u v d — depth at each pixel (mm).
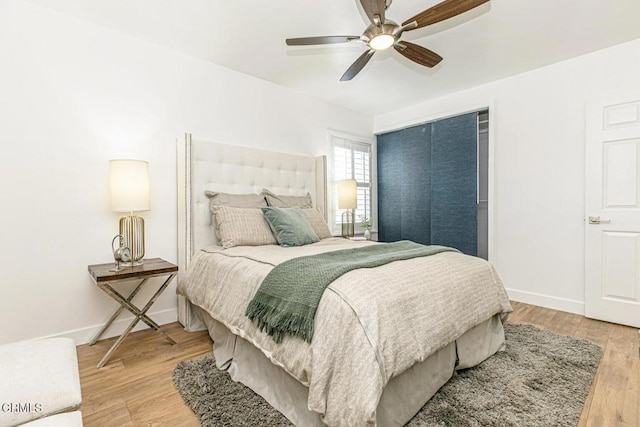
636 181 2613
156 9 2223
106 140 2463
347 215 4246
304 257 1862
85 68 2369
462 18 2348
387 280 1458
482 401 1575
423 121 4223
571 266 3029
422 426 1402
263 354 1649
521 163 3330
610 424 1420
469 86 3662
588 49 2828
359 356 1179
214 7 2201
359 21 2381
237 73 3240
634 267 2629
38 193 2186
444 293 1616
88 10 2236
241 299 1804
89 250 2383
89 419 1486
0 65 2053
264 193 3166
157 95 2719
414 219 4402
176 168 2834
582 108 2949
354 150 4559
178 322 2783
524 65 3135
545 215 3184
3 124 2064
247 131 3326
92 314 2400
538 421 1428
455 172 3924
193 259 2553
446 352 1693
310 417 1363
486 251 4242
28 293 2154
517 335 2406
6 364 1024
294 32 2523
